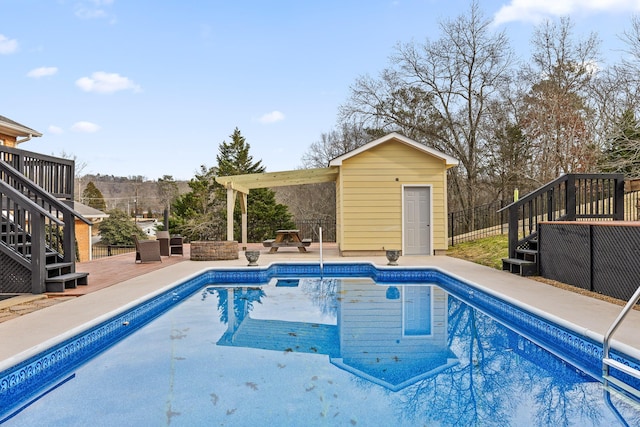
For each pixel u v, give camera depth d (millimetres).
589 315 4691
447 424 2805
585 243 6316
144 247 10797
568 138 17969
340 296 7551
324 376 3709
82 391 3420
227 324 5625
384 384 3527
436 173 12203
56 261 7156
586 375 3729
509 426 2775
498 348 4551
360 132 27359
